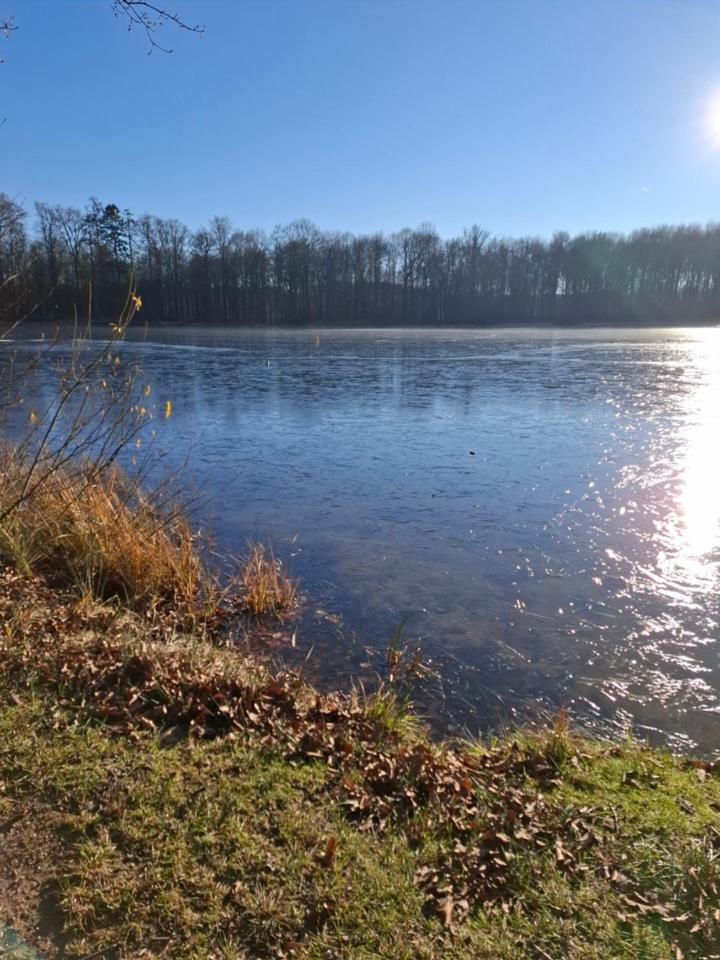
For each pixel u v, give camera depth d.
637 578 5.74
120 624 4.26
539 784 2.83
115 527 5.48
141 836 2.30
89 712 3.05
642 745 3.42
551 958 1.92
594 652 4.52
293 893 2.10
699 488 8.48
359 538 6.74
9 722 2.90
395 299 80.56
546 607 5.20
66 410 9.84
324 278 77.25
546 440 11.67
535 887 2.19
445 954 1.92
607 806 2.64
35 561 5.21
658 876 2.23
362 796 2.62
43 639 3.71
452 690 4.06
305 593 5.46
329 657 4.43
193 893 2.08
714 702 3.94
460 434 12.37
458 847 2.35
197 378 21.95
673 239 76.75
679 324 76.88
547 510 7.61
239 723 3.09
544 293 80.38
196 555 5.69
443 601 5.30
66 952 1.87
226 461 10.21
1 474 5.53
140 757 2.74
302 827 2.40
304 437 12.21
